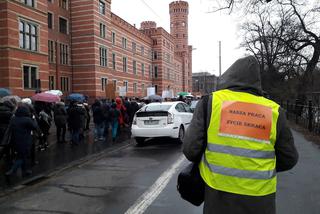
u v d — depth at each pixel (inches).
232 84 112.1
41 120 489.7
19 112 325.4
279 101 1473.9
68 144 555.2
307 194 253.6
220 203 103.7
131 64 2361.0
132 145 548.4
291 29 1072.2
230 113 107.6
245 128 105.4
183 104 610.9
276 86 1487.5
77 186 292.2
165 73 3075.8
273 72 1529.3
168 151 474.3
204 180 109.7
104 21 1828.2
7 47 1069.8
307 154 424.8
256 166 102.8
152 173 333.7
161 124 524.4
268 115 106.7
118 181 306.0
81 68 1728.6
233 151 104.1
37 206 239.6
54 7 1596.9
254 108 107.4
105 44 1833.2
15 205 243.3
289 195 251.6
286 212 214.4
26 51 1149.7
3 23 1074.7
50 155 452.8
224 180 103.4
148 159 414.9
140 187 281.9
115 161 408.8
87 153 467.8
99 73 1753.2
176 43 4015.8
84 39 1718.8
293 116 1004.6
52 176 335.0
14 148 324.8
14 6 1098.1
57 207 235.9
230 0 577.9
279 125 107.3
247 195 101.3
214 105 110.2
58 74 1611.7
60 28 1664.6
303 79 1090.1
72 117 541.0
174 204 233.8
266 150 104.8
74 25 1733.5
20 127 322.7
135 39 2452.0
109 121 643.5
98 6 1763.0
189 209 222.8
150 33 2947.8
